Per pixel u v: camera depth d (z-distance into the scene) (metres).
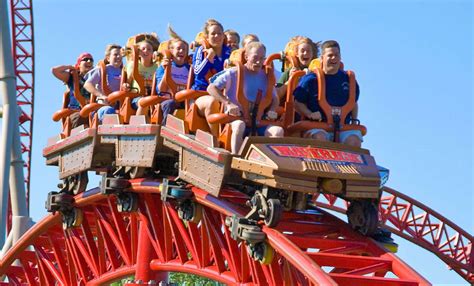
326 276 12.84
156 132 16.09
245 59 14.97
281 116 14.98
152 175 17.31
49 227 22.14
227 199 15.51
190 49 17.16
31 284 25.42
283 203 14.12
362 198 14.68
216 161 14.20
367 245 14.56
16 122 35.03
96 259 21.09
